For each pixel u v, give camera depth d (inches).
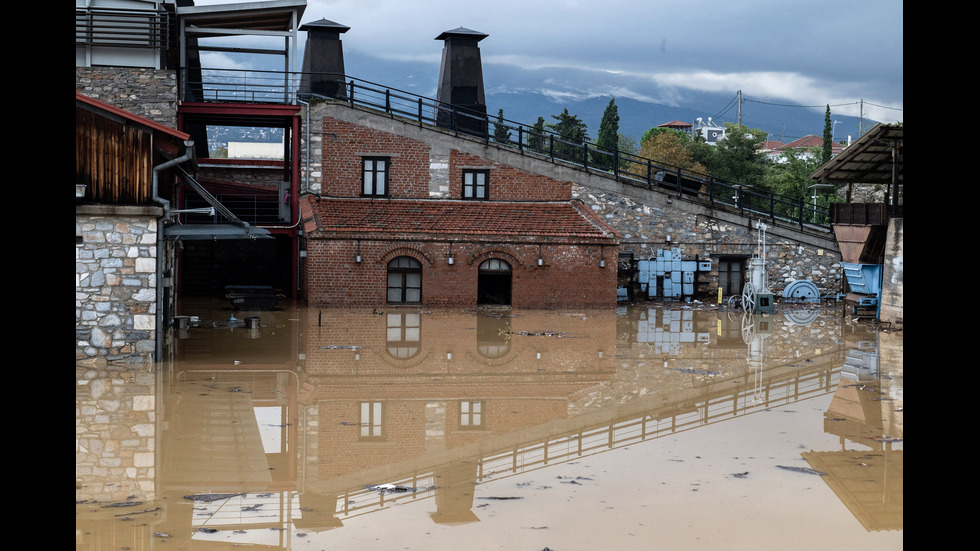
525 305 1146.0
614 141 2637.8
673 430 482.0
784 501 355.9
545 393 586.6
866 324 1005.8
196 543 306.2
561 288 1155.3
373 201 1210.6
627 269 1247.5
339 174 1214.3
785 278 1296.8
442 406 544.4
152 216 679.1
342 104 1209.4
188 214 1299.2
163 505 350.0
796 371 673.6
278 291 1307.8
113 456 419.8
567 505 351.3
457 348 780.0
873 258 1037.8
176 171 848.3
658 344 823.7
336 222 1122.7
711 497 361.1
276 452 433.4
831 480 386.0
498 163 1250.0
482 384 616.4
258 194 1376.7
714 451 435.8
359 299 1111.6
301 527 325.1
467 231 1128.8
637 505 350.9
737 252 1285.7
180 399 546.9
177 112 1128.8
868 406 543.8
